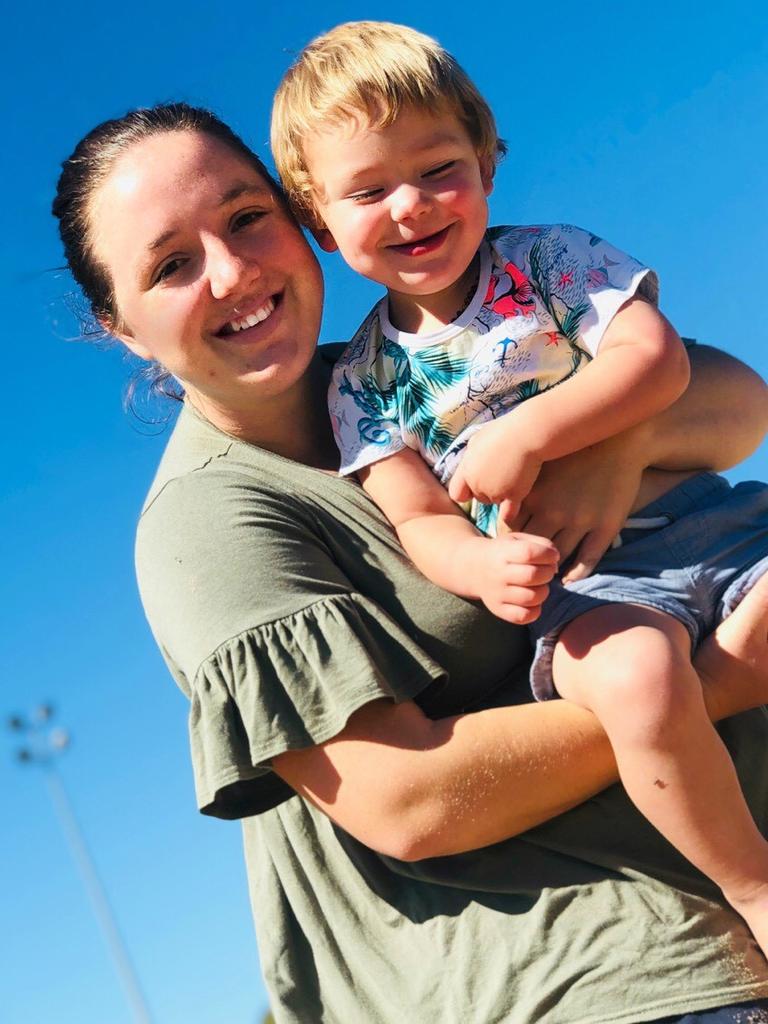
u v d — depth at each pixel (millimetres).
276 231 2311
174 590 2172
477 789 1971
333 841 2215
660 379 2225
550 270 2379
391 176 2352
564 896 2006
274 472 2328
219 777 2002
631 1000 1902
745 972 1933
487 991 1983
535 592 2002
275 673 2043
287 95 2486
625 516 2230
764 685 2086
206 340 2273
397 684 2074
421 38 2469
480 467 2215
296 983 2205
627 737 1952
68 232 2477
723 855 1948
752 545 2201
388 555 2254
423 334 2414
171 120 2404
